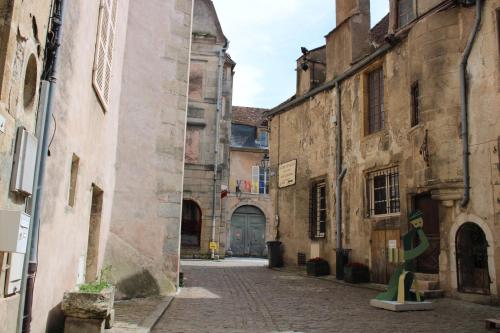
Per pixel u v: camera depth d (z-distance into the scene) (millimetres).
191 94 26000
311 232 17125
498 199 9539
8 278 3900
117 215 9383
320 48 18828
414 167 11492
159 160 10211
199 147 25672
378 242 13367
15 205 3980
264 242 33125
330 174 16188
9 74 3639
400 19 13695
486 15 10227
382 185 13742
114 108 8984
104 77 7617
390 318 7859
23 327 4246
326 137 16656
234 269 18062
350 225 14773
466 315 8234
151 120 10188
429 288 10633
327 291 11633
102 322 5438
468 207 10195
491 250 9586
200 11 26750
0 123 3518
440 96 10852
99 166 7824
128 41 9922
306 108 18172
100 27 6996
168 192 10266
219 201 25375
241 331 6453
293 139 18938
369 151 14164
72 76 5590
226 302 9180
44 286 4992
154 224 9969
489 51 10062
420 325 7246
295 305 9109
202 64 26312
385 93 13688
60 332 5562
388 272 12781
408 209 12023
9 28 3596
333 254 15453
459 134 10539
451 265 10477
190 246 25391
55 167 5148
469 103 10391
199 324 6863
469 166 10242
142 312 7395
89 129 6875
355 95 15219
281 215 19203
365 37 15836
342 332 6609
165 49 10664
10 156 3797
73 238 6258
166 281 9875
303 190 17875
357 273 13312
